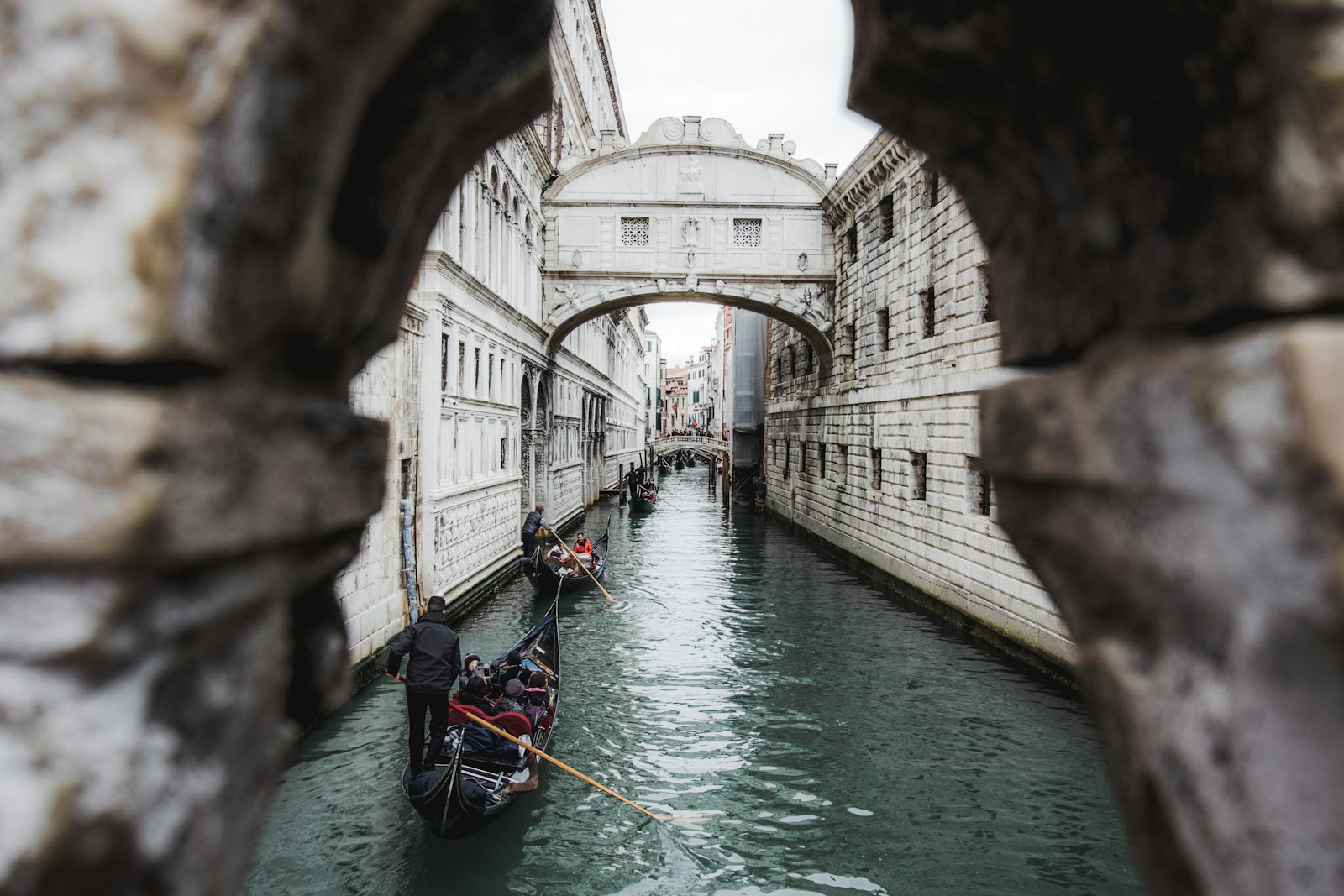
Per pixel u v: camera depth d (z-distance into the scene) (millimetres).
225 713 1451
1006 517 2119
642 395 76125
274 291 1446
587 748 9320
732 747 9344
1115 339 1691
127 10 1127
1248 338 1247
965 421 13953
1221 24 1269
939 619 15219
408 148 1854
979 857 7059
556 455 26281
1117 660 1675
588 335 34594
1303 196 1177
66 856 1147
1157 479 1434
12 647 1141
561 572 16844
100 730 1186
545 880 6742
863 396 20312
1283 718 1245
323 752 8633
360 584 10453
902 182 17375
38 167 1144
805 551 24797
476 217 15891
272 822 7246
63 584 1148
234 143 1222
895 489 17828
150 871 1267
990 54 1848
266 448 1454
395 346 11570
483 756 7898
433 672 7656
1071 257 1922
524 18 1861
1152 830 1564
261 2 1177
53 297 1137
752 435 40875
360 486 1892
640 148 22891
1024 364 2299
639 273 23094
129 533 1118
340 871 6598
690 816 7762
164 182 1143
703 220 23172
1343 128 1144
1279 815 1260
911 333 16906
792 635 14258
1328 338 1141
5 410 1124
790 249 23203
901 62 2094
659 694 11164
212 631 1376
